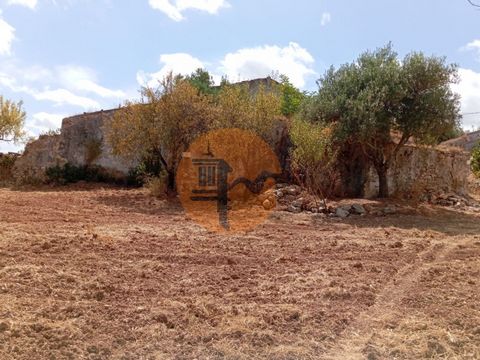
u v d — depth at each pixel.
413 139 17.55
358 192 16.42
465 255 7.99
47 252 7.02
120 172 20.22
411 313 4.96
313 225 11.33
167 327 4.43
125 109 16.28
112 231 9.12
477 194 22.45
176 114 15.35
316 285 5.87
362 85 15.29
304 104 16.88
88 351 3.88
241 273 6.37
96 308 4.79
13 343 3.90
